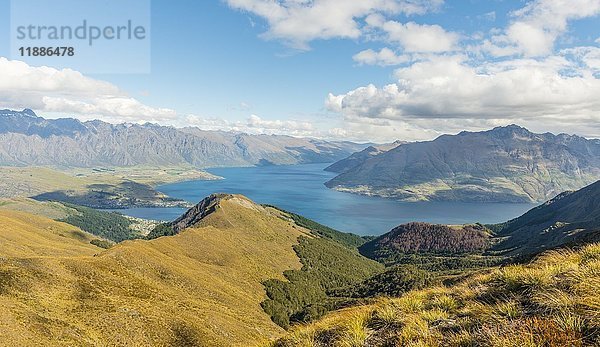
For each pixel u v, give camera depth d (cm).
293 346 1198
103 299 5922
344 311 1416
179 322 5872
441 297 1206
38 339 3966
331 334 1187
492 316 918
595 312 744
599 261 1055
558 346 674
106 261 7750
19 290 5222
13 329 3934
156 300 6919
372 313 1247
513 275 1141
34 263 6144
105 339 4722
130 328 5191
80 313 5159
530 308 912
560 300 848
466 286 1294
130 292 6850
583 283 884
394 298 1337
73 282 6156
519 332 747
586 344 670
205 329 6156
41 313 4700
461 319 989
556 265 1159
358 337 1045
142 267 8488
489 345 767
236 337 6844
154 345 5075
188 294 8631
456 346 827
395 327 1066
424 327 981
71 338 4275
